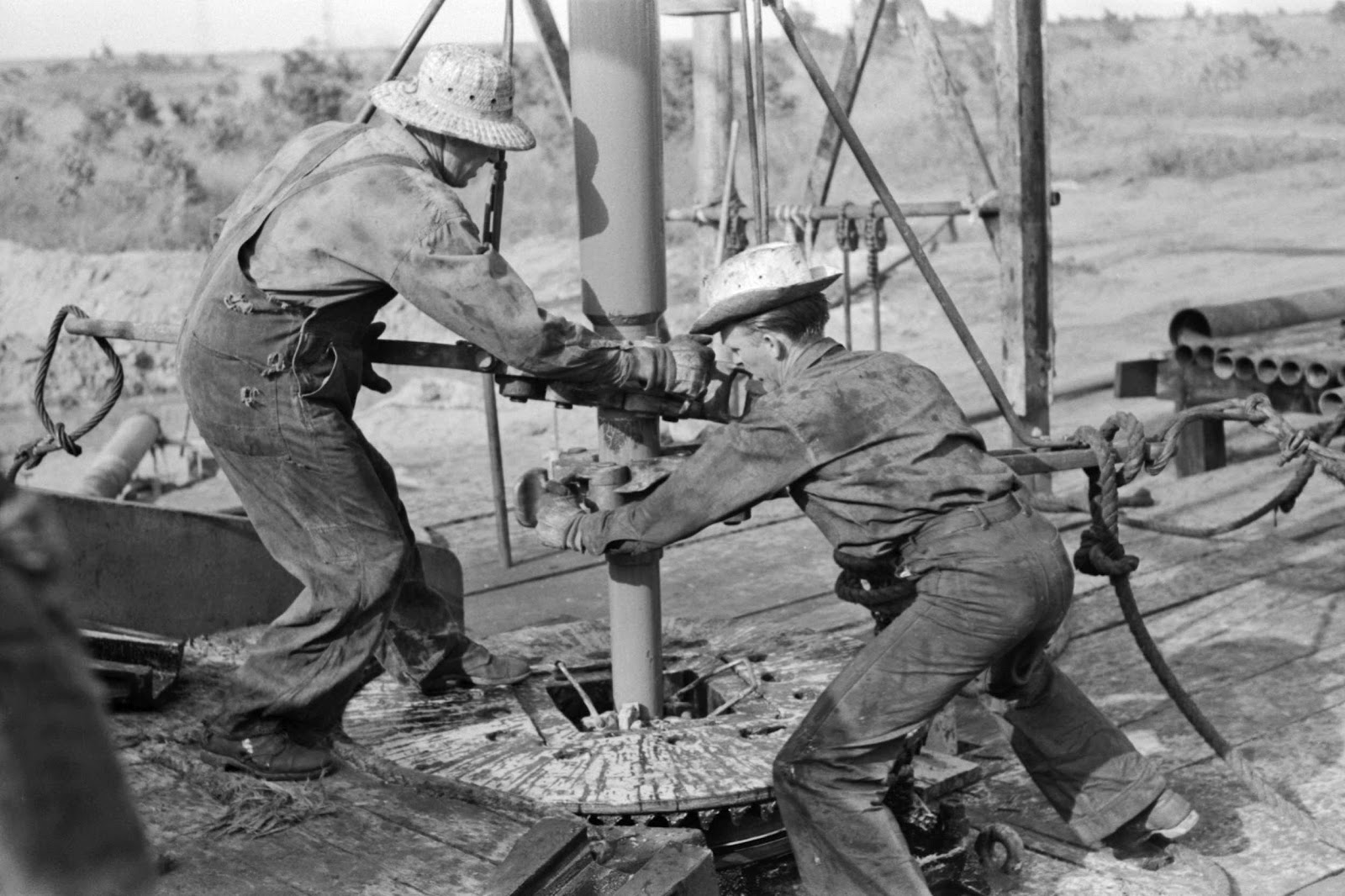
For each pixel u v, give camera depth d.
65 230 23.16
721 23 7.42
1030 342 5.66
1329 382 7.93
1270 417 4.22
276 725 3.84
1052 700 3.94
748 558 7.54
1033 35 5.48
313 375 3.64
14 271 20.36
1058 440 4.38
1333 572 6.81
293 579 5.27
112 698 4.20
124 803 1.24
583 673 4.66
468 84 3.62
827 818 3.56
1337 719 5.26
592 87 3.89
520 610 6.87
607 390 3.78
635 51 3.88
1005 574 3.50
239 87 28.09
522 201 23.09
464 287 3.44
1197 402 8.59
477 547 7.90
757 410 3.64
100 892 1.23
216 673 4.62
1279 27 32.03
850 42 6.80
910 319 16.08
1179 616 6.36
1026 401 5.69
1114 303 17.00
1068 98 29.41
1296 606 6.41
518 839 3.43
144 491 10.84
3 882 1.19
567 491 3.97
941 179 24.61
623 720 4.19
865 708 3.55
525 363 3.52
